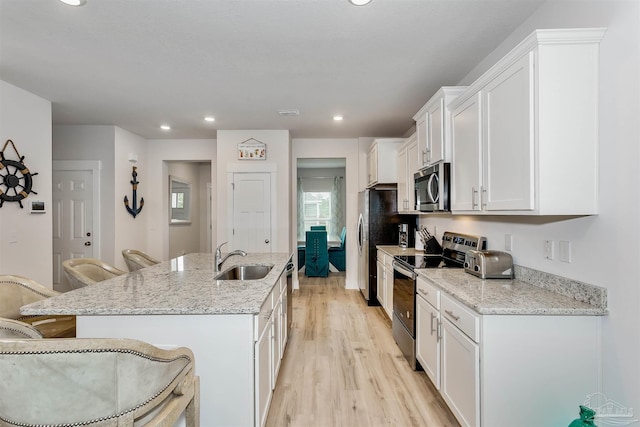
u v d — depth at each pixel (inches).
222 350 64.4
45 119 142.9
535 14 81.7
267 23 86.4
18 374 37.5
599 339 63.2
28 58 105.9
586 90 63.3
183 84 128.0
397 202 183.9
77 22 85.7
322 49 100.3
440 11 81.2
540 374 63.6
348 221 225.1
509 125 71.9
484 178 82.6
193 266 111.9
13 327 56.4
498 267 89.7
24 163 132.5
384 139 183.0
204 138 224.5
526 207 65.9
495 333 63.7
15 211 128.8
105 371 38.9
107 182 189.3
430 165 116.1
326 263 266.1
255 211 203.5
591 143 63.4
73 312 62.2
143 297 70.2
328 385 99.9
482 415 64.4
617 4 58.9
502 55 96.8
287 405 89.5
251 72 117.0
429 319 93.5
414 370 108.3
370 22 86.2
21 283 84.4
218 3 77.9
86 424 39.6
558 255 74.2
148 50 100.9
